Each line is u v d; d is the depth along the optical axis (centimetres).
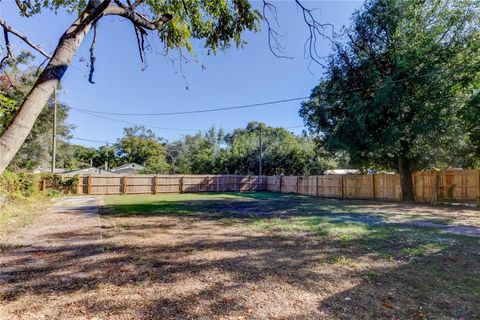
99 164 4316
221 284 321
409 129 1172
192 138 3681
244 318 241
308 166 2475
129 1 189
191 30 343
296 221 787
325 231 635
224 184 2375
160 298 281
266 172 2720
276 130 3403
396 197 1416
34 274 348
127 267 380
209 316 244
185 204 1294
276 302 273
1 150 106
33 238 559
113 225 722
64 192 1823
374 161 1488
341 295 292
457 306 266
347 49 1342
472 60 1132
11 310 249
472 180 1162
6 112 233
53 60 127
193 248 489
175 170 3550
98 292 294
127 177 2038
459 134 1150
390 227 689
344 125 1270
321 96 1430
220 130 3475
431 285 320
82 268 374
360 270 372
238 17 328
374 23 1284
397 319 240
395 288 311
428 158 1312
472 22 1152
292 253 457
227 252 463
